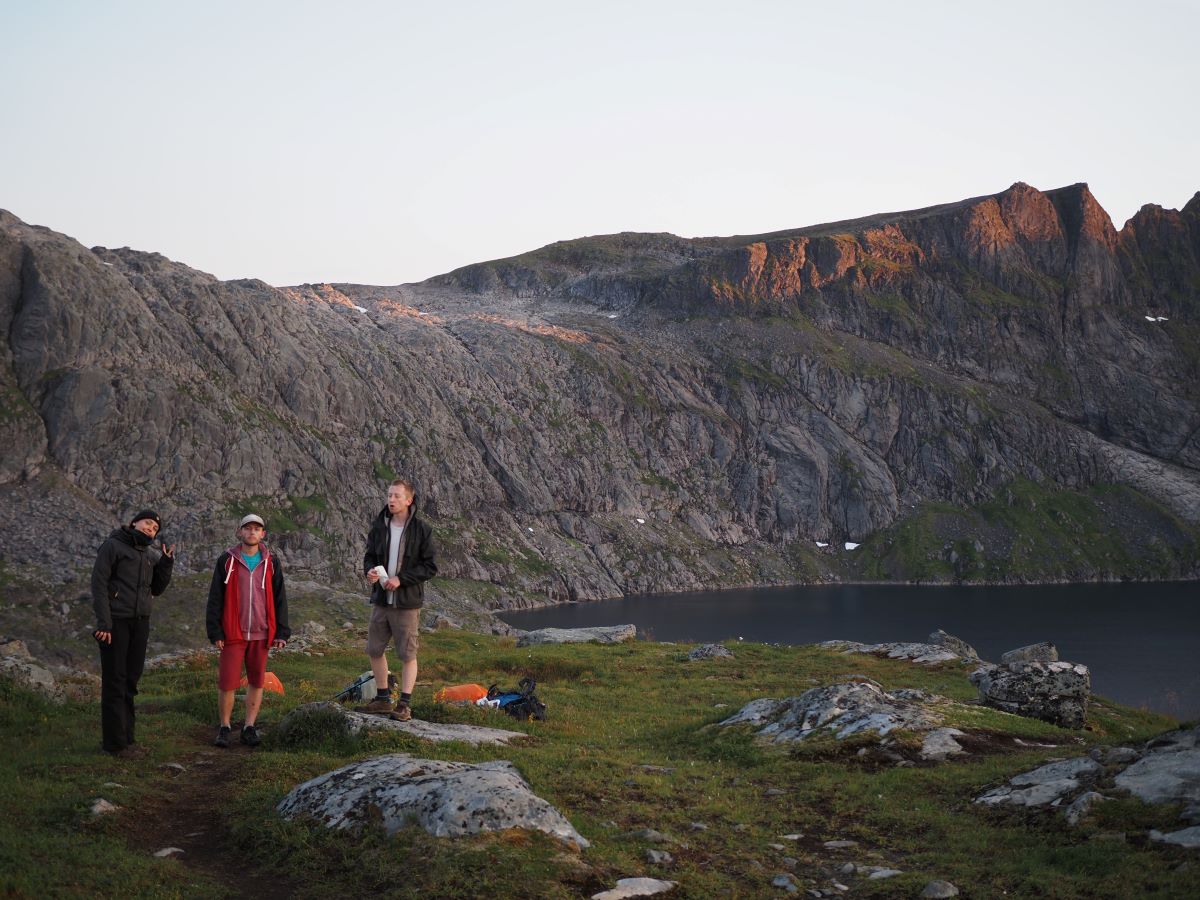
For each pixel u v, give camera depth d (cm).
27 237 18388
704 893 917
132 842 1017
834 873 1036
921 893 944
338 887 898
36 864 884
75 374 16425
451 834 941
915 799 1323
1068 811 1149
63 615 11819
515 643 4500
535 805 1000
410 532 1526
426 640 4184
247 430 17950
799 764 1551
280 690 2245
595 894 870
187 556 14862
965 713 1883
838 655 3988
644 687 2908
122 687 1354
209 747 1448
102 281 18112
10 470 15025
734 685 2980
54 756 1301
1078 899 912
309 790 1101
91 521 14500
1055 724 2216
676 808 1246
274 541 16412
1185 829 1035
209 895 880
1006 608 18425
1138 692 9150
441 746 1395
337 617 10788
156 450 16550
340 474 19238
